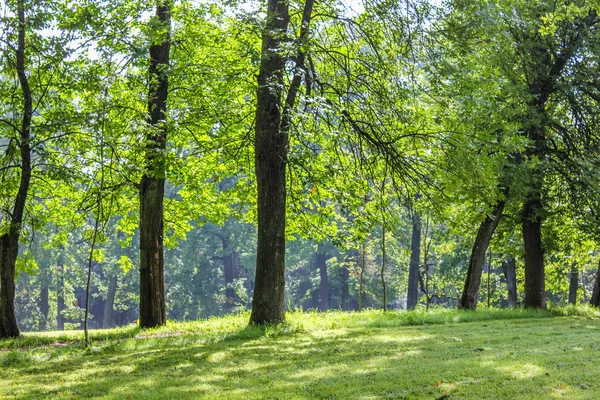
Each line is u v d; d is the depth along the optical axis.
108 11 17.77
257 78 17.00
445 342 12.86
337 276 59.16
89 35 16.86
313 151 17.73
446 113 17.30
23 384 9.05
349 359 10.50
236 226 55.56
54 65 17.03
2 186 17.66
